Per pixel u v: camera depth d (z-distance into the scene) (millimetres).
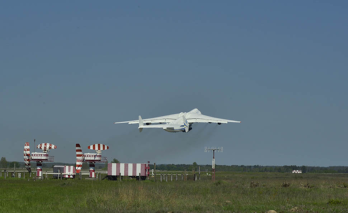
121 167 92562
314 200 49125
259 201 47281
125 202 42906
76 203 44156
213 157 95688
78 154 96188
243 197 51375
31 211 39625
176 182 83375
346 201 47438
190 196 51125
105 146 95562
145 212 37500
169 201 43844
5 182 79125
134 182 80438
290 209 40406
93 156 94750
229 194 55406
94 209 39250
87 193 53469
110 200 44406
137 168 92812
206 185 73062
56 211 39469
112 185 71125
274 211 38094
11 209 41094
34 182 79375
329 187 72125
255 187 70750
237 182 83062
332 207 42531
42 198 50312
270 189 65062
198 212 37844
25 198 50469
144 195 46812
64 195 53969
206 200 47281
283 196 52250
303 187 71375
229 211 38406
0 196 52625
